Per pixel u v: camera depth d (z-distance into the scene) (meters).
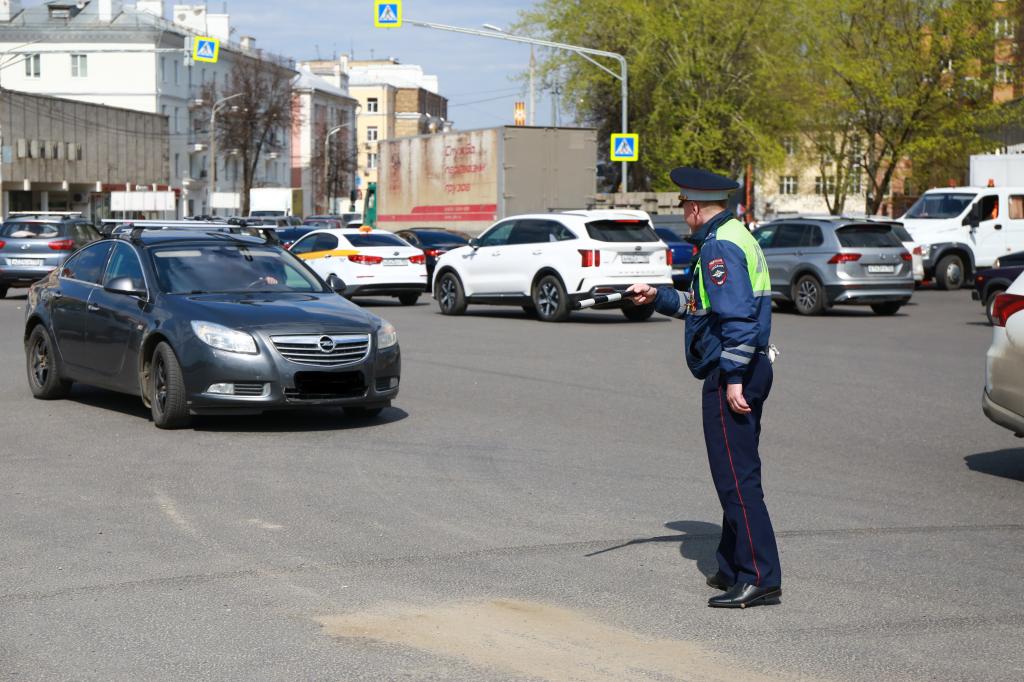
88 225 37.91
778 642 6.31
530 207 39.75
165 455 11.52
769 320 6.94
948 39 56.56
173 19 119.88
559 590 7.23
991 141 58.75
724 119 58.09
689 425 13.48
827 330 26.08
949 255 40.94
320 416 13.98
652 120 57.53
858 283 29.78
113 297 14.05
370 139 177.25
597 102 60.91
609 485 10.23
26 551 8.07
